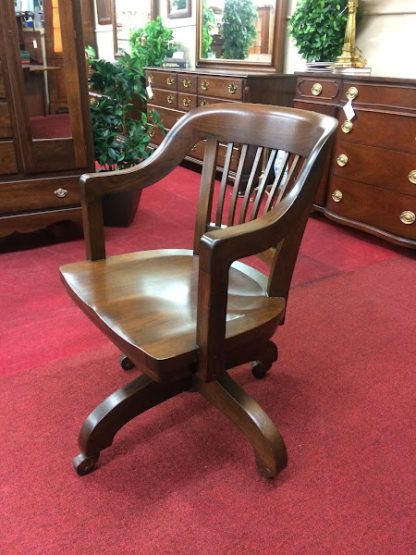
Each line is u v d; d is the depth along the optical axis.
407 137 2.11
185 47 4.18
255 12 3.29
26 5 1.92
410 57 2.58
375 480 1.09
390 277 2.08
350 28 2.53
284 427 1.24
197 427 1.23
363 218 2.41
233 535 0.96
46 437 1.18
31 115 2.06
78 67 2.10
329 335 1.64
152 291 1.06
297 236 1.03
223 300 0.84
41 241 2.38
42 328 1.63
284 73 3.22
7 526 0.96
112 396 1.09
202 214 1.26
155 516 0.99
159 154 1.19
